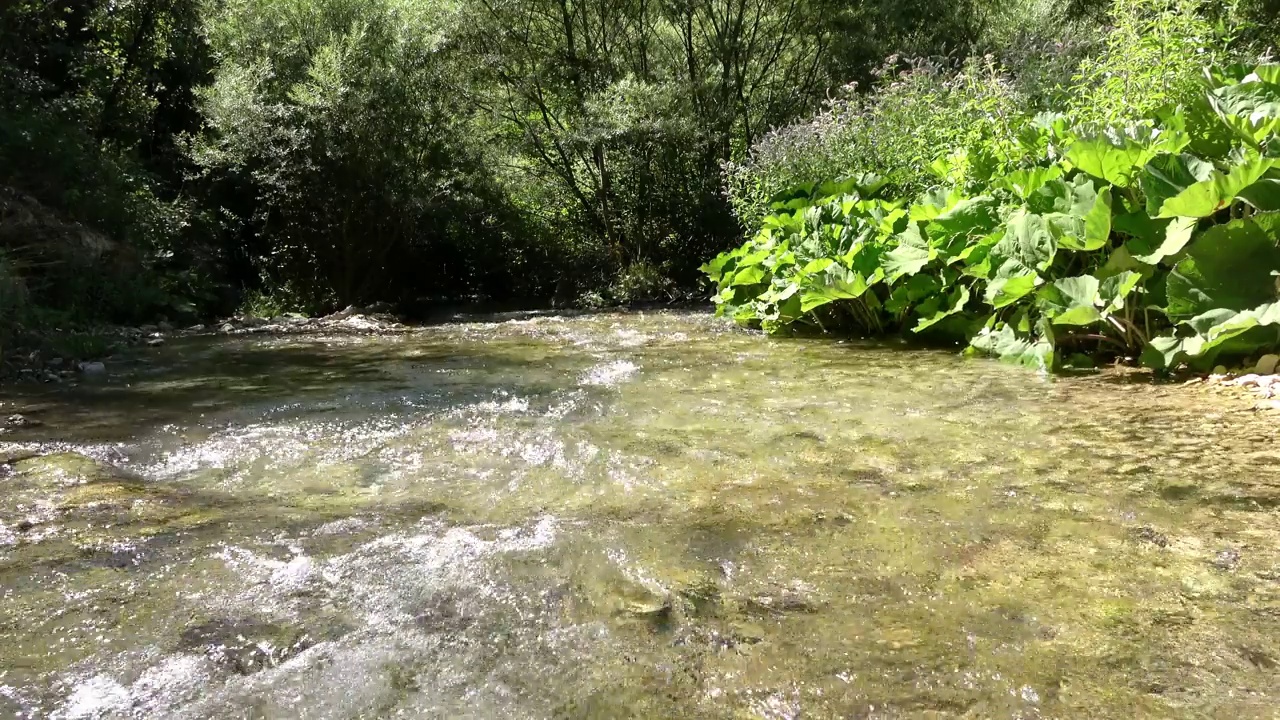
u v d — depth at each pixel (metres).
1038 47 8.28
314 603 1.65
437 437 3.02
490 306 11.86
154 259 8.10
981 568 1.74
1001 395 3.53
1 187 6.73
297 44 10.03
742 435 2.94
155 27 10.29
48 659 1.43
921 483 2.33
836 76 14.08
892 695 1.28
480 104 12.14
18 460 2.75
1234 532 1.90
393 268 11.57
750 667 1.38
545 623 1.55
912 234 5.39
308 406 3.67
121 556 1.89
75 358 5.28
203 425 3.30
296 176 9.73
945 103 7.28
